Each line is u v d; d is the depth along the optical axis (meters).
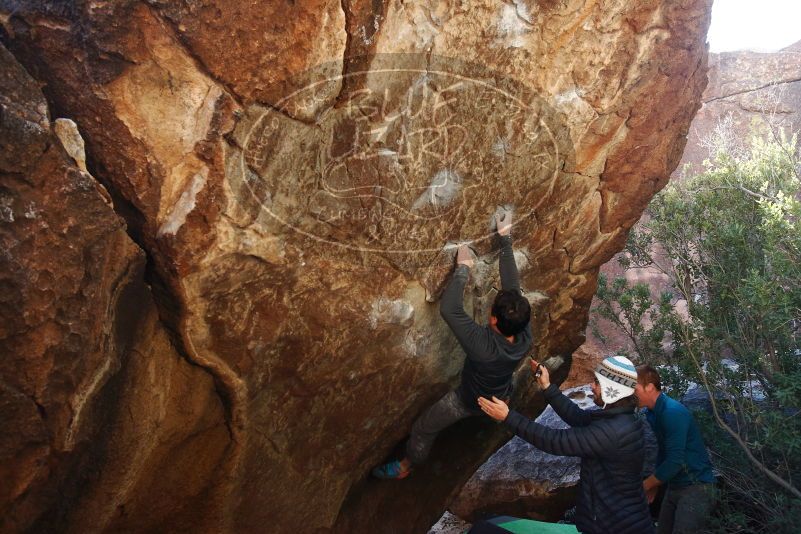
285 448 2.69
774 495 3.89
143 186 1.84
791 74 10.60
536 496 4.79
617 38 2.67
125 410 2.00
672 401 3.57
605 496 2.89
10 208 1.54
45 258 1.61
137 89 1.76
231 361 2.23
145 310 2.01
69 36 1.70
